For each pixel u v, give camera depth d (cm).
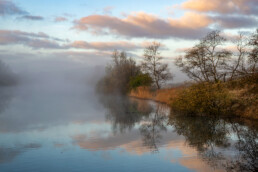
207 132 1409
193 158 944
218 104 1972
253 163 880
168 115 2152
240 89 2017
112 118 2056
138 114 2295
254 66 1786
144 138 1296
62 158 964
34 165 891
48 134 1418
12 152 1053
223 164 873
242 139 1228
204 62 2706
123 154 1008
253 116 1720
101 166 871
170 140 1238
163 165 869
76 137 1334
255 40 1806
